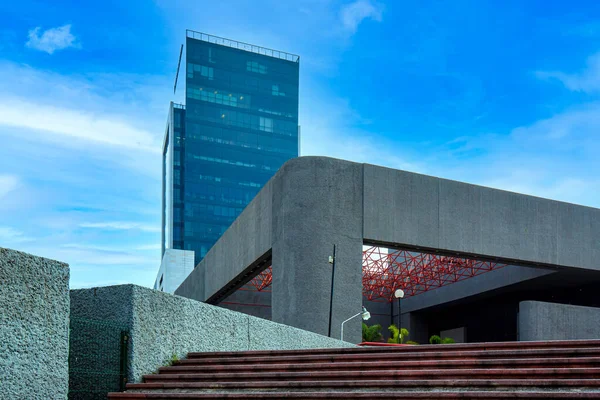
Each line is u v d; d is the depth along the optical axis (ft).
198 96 443.73
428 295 182.80
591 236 130.41
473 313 180.86
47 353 22.58
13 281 21.49
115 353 28.43
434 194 116.67
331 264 106.01
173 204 426.10
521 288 153.69
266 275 175.11
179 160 438.81
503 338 169.48
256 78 462.60
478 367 26.71
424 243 113.60
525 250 122.62
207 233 421.59
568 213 129.29
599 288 146.41
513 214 123.24
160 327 31.35
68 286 24.02
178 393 26.76
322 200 108.27
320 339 53.47
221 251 152.05
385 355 30.40
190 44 451.53
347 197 109.81
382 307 199.82
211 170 433.89
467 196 119.65
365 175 112.06
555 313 126.52
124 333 28.99
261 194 123.44
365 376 27.35
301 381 28.17
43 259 22.95
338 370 29.40
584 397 21.45
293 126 463.83
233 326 38.65
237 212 432.25
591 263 128.98
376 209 111.24
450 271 168.25
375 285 186.91
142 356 29.68
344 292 105.50
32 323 22.09
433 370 26.30
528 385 23.40
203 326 35.42
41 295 22.65
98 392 27.32
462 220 118.01
